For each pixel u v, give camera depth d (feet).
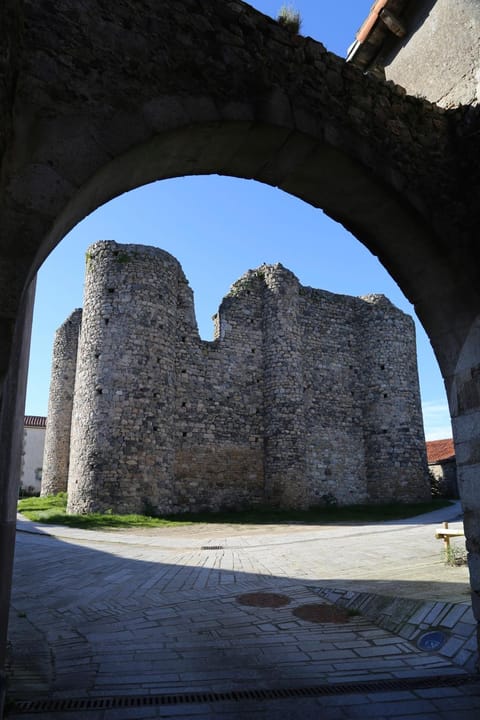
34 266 11.08
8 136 10.78
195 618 19.31
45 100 11.46
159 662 14.47
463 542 37.04
